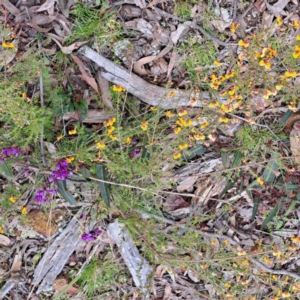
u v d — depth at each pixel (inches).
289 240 41.7
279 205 39.5
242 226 41.4
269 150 38.7
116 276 41.1
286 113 38.5
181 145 33.5
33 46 35.9
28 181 37.5
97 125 37.4
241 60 34.5
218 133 39.1
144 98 37.4
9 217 37.9
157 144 36.2
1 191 37.6
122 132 35.1
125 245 39.6
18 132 33.8
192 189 40.3
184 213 40.4
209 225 40.7
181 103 37.5
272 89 33.0
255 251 38.5
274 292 40.2
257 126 39.0
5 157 34.1
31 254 39.2
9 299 39.5
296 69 36.8
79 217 38.7
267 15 38.2
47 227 38.5
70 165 35.6
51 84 36.4
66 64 36.5
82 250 39.9
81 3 35.9
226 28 37.9
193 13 37.2
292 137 38.4
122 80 36.9
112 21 36.3
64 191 36.0
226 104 34.4
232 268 37.5
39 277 39.6
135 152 37.2
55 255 39.4
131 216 37.4
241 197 40.9
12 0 35.1
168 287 41.7
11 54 34.3
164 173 36.2
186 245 38.5
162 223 39.8
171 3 37.1
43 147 35.8
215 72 38.3
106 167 36.3
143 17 36.9
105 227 39.4
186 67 38.0
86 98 37.1
